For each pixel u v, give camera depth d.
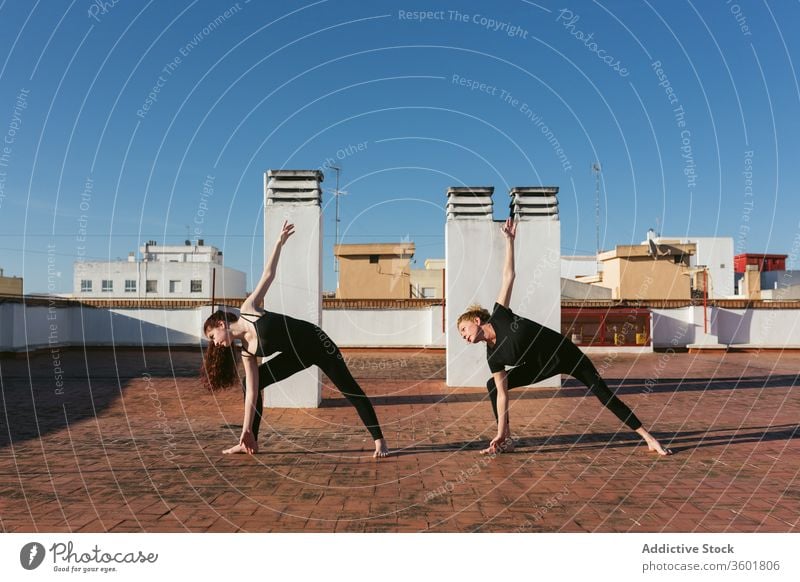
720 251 33.75
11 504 4.16
